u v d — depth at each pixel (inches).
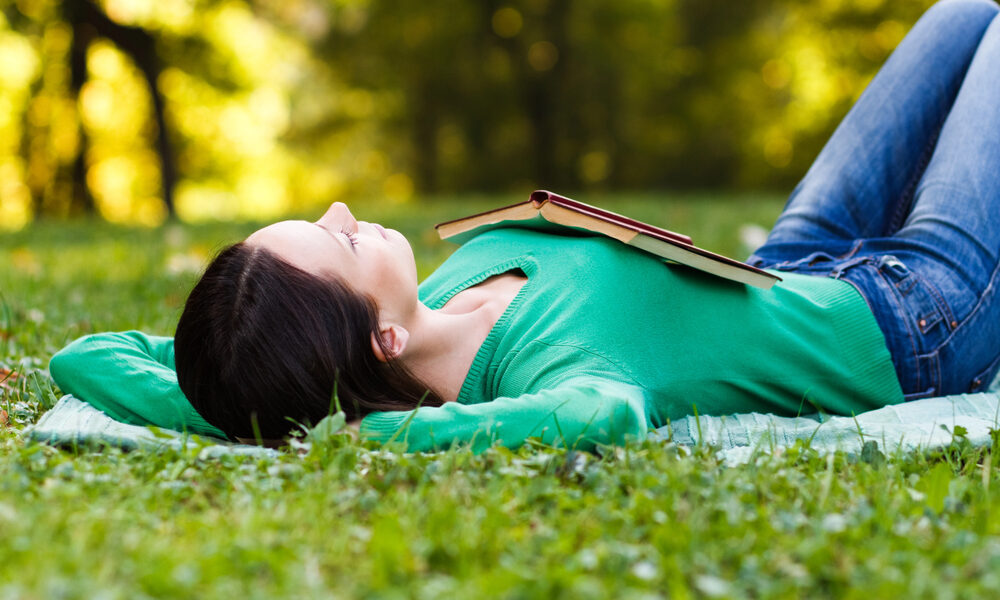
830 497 72.6
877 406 103.0
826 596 57.8
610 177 1219.9
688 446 89.3
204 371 87.4
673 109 1208.8
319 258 88.0
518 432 83.0
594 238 99.7
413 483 75.4
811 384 100.1
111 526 62.9
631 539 64.6
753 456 79.0
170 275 237.5
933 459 87.4
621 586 57.3
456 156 1294.3
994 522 67.2
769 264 116.2
